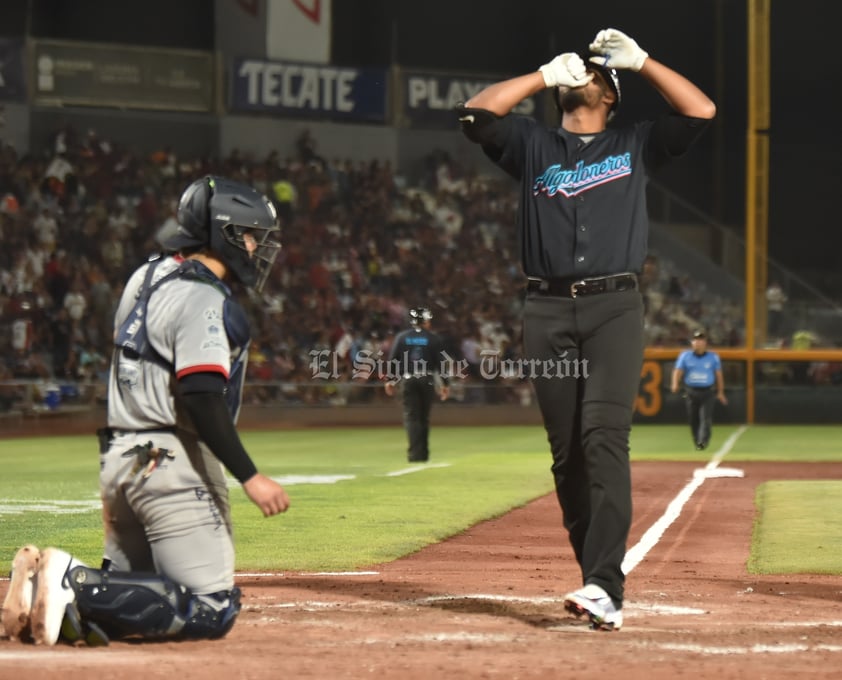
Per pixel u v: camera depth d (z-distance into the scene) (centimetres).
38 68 11750
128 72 12094
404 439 9112
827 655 1636
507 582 2478
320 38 12850
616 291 1964
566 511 2064
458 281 12825
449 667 1498
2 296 10231
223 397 1560
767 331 11400
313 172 12744
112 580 1600
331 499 4525
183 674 1423
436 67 14488
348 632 1778
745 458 7169
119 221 11512
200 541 1636
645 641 1736
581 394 1997
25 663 1468
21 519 3831
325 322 11831
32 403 9769
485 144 2045
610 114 2094
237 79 12512
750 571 2806
